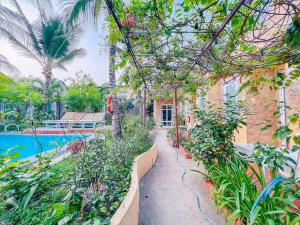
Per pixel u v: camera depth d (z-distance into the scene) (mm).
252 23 1403
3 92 7766
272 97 4125
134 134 5426
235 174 2477
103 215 1802
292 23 1167
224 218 2500
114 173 2674
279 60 1848
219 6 1345
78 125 12945
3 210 1729
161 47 2225
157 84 4391
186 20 1580
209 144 3162
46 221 1542
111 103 5555
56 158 4164
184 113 12555
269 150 1919
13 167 2074
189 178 4023
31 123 3119
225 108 3363
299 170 2283
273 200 1796
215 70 2629
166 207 2832
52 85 16250
